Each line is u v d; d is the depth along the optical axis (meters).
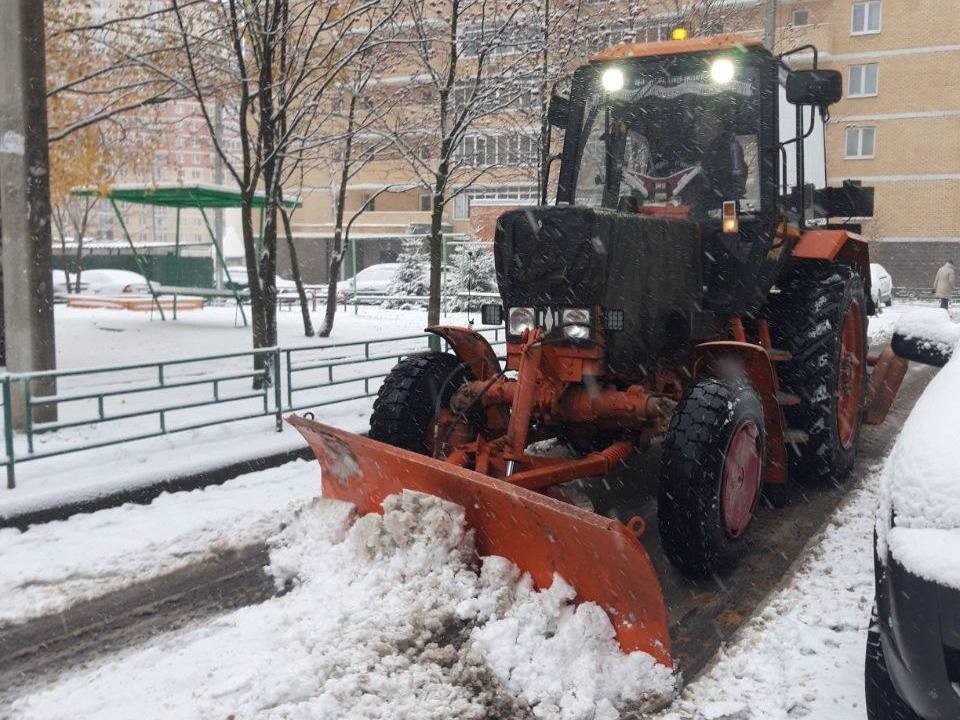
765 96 5.32
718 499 4.24
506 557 3.91
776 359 5.31
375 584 3.92
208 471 6.21
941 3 29.61
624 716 3.20
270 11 8.55
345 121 13.13
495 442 4.55
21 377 5.59
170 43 9.45
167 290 15.16
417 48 9.94
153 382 9.30
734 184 5.38
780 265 5.58
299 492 6.02
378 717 3.11
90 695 3.42
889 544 2.77
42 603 4.27
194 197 14.31
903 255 31.03
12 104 7.06
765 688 3.38
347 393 9.12
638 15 11.49
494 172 12.27
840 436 6.03
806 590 4.23
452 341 5.34
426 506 3.98
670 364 5.23
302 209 35.16
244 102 8.50
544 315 4.64
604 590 3.55
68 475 5.89
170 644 3.84
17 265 7.14
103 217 69.06
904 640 2.65
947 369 3.67
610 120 5.69
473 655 3.44
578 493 4.88
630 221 4.68
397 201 36.59
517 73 9.98
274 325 9.09
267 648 3.68
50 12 9.95
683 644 3.81
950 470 2.79
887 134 30.86
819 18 31.19
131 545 5.02
